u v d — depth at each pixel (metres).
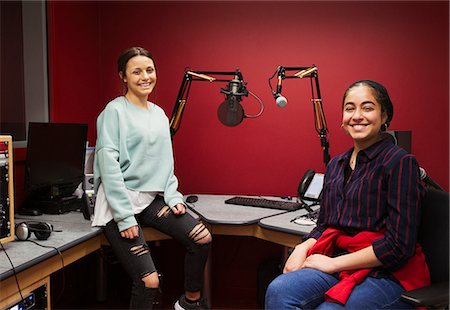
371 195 1.65
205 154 3.20
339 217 1.74
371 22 2.93
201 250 2.29
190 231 2.26
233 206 2.73
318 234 1.86
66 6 2.94
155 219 2.28
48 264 1.79
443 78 2.86
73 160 2.59
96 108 3.31
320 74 3.01
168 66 3.20
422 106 2.90
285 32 3.04
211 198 3.00
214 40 3.13
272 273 2.90
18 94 2.84
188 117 3.20
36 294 1.74
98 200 2.17
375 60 2.94
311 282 1.63
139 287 2.06
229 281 3.27
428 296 1.35
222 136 3.17
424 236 1.66
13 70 2.81
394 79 2.92
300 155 3.08
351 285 1.56
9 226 1.79
